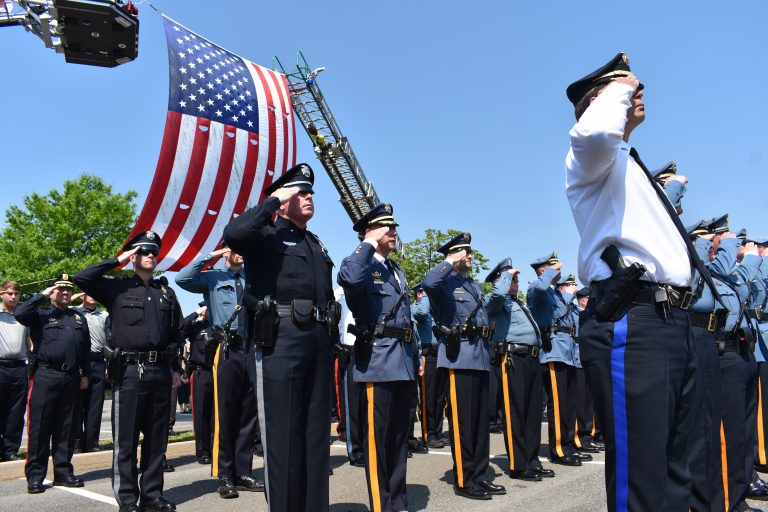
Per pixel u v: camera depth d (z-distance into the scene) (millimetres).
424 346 9125
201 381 7609
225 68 11867
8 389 8094
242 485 5945
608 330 2326
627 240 2340
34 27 8422
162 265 10359
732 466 4617
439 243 28688
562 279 8820
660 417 2215
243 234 3570
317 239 4039
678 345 2289
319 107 22750
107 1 7695
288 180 3943
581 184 2473
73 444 6480
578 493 5430
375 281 5160
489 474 6559
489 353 5855
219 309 6199
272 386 3568
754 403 5258
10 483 6578
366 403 4934
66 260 28281
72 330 6520
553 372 7223
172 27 11281
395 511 4852
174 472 6973
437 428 9109
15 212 30016
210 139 11148
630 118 2525
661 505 2191
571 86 2607
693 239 5391
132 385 5051
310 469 3633
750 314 5879
